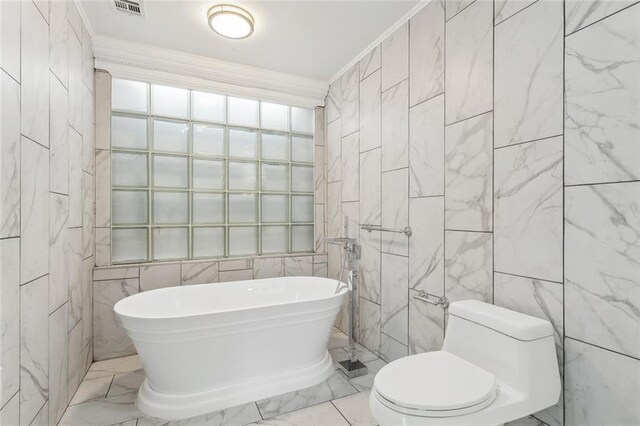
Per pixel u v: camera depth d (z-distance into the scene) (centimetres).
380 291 243
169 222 271
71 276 185
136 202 261
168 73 264
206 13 208
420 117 204
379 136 244
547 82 136
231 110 296
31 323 131
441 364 137
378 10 206
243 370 190
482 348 137
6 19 112
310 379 204
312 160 329
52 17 154
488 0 161
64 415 173
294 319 199
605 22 117
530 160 142
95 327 237
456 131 179
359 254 229
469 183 171
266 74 292
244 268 285
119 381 209
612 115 115
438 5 190
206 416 174
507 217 152
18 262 120
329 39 241
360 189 268
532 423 141
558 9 132
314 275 312
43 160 143
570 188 128
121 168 257
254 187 304
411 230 212
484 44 163
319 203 326
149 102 265
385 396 115
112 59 244
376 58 246
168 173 271
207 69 273
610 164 116
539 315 139
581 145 124
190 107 280
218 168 290
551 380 125
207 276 272
